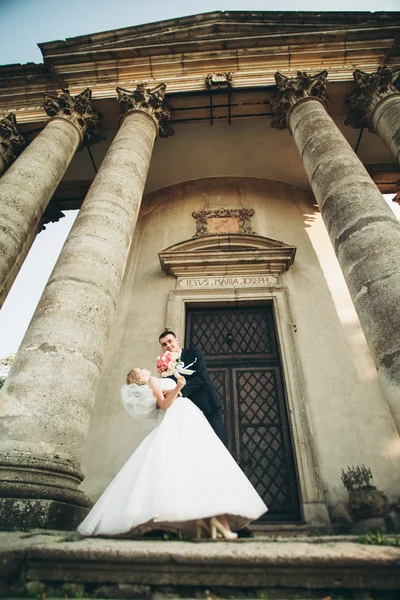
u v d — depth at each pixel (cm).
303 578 184
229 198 1173
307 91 897
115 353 776
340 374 712
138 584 187
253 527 504
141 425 664
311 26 1020
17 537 250
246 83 962
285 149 1188
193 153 1205
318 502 554
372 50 977
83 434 407
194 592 185
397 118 779
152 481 234
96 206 630
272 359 763
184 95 969
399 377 405
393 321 439
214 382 741
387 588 178
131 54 1018
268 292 844
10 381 409
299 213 1115
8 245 607
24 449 354
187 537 252
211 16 1059
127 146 783
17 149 1020
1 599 173
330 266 935
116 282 554
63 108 932
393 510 397
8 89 1095
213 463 247
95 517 242
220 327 827
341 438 627
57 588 190
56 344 436
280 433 664
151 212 1170
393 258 495
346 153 688
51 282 513
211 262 898
